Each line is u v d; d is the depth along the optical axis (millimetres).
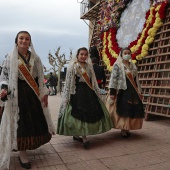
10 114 3436
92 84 4668
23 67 3535
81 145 4590
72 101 4465
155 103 6773
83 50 4582
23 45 3541
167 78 6465
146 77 7469
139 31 7992
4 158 3311
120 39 9039
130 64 5164
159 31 7133
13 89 3443
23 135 3424
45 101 3756
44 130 3668
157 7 7086
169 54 6570
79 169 3475
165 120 7066
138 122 5004
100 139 5031
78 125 4312
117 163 3691
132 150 4297
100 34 10312
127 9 9031
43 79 3770
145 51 7230
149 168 3506
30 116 3523
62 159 3857
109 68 8641
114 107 5043
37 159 3863
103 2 10742
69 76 4480
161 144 4652
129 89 4980
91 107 4441
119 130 5805
